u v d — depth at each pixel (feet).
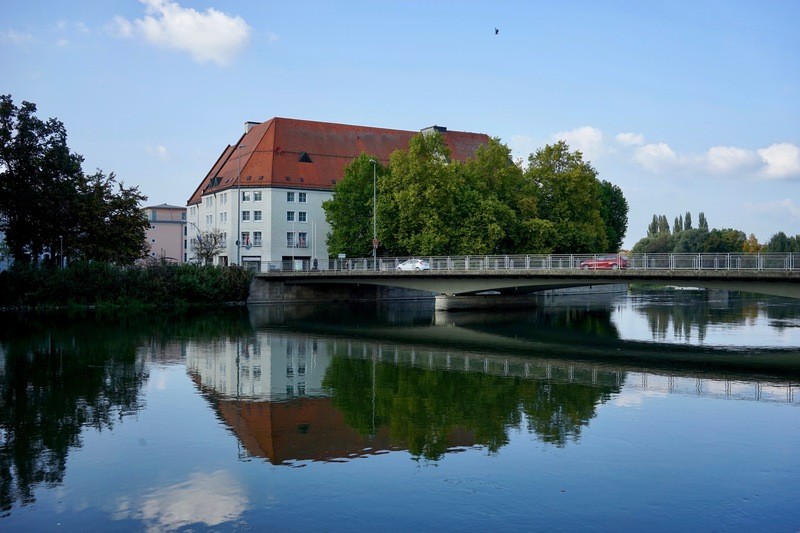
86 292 234.79
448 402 84.99
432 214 241.14
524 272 179.42
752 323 194.80
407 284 217.97
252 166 333.42
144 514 49.21
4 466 59.36
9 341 144.97
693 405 83.35
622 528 46.75
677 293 396.98
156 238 458.91
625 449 64.18
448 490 53.36
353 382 99.04
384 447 64.85
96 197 249.75
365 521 47.75
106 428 71.67
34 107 217.36
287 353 129.49
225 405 82.94
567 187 265.95
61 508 50.31
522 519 48.08
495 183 260.62
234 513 49.29
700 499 51.78
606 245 276.41
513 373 107.86
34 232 233.76
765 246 513.04
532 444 65.82
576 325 189.37
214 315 217.77
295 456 62.03
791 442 66.80
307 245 331.98
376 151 361.30
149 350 131.95
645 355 129.59
